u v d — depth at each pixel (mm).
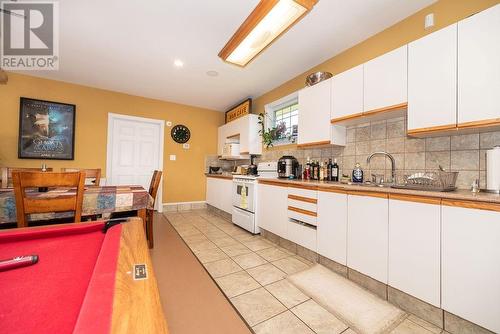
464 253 1177
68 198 1408
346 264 1785
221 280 1790
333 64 2678
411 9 1903
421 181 1661
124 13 1972
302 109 2664
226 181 3877
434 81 1516
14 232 847
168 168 4473
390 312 1407
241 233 3059
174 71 3127
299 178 2959
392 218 1486
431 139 1804
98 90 3791
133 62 2873
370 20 2045
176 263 2096
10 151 3141
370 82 1930
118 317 371
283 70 3072
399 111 1812
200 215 4145
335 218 1884
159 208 4367
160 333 335
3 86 3107
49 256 733
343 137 2457
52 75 3287
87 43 2449
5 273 618
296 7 1425
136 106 4137
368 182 2139
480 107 1310
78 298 520
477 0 1600
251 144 3908
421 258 1342
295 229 2311
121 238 781
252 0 1814
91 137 3725
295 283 1729
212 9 1920
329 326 1289
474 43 1339
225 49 1949
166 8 1908
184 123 4664
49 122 3381
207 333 1220
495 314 1076
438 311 1294
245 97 4230
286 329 1259
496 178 1330
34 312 464
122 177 4051
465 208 1176
